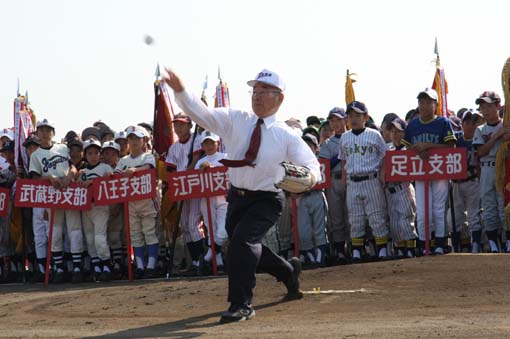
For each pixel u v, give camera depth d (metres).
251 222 10.43
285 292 12.71
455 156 16.34
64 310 12.59
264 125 10.41
